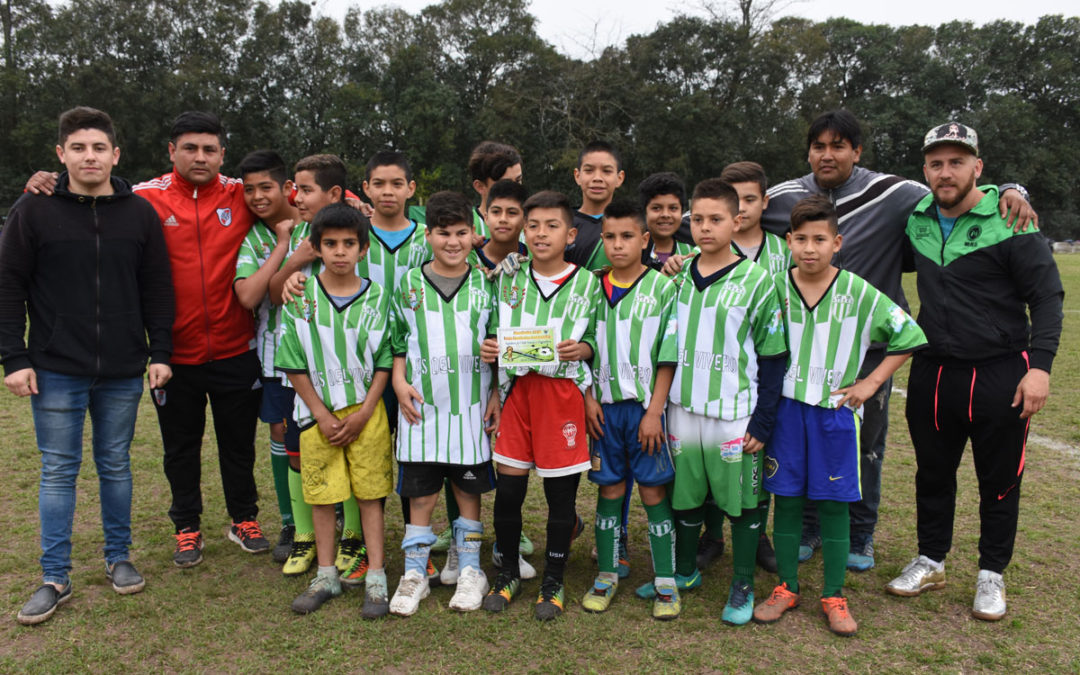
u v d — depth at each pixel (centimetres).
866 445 400
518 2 4478
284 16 4341
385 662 310
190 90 3806
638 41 4184
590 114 3959
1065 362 951
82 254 350
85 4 3941
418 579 358
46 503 352
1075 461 579
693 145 3966
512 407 357
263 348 413
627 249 349
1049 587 377
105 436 369
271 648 320
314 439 361
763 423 342
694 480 353
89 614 348
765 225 429
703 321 348
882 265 402
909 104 5356
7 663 307
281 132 4025
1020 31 6228
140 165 3900
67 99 3862
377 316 364
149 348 377
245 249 404
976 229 355
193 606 357
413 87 4034
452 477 369
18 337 346
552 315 354
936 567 376
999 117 5422
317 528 366
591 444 364
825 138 402
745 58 4053
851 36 5747
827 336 341
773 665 309
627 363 352
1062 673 303
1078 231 5700
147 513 476
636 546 441
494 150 438
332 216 349
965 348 354
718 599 371
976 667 308
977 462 362
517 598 368
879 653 319
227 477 427
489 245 400
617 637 331
